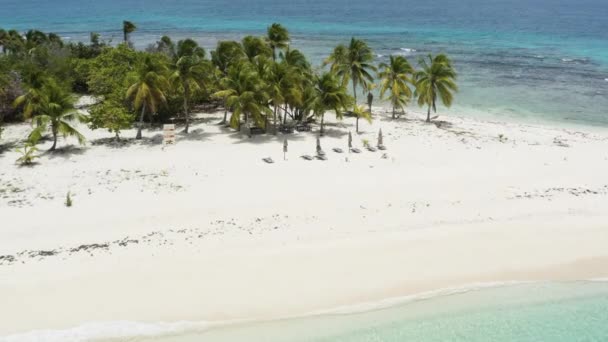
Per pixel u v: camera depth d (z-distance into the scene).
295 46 105.62
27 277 22.86
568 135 48.94
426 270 24.17
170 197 32.03
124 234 27.14
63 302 21.27
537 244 26.72
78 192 32.81
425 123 52.62
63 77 60.03
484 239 27.16
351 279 23.30
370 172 37.00
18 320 20.16
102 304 21.20
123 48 57.72
